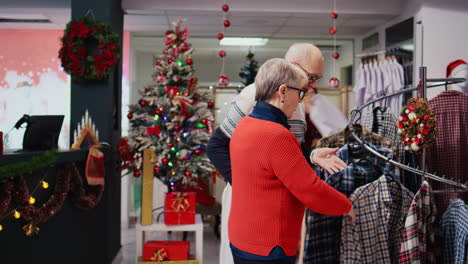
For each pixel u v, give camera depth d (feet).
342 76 23.50
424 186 7.64
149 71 22.82
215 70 23.25
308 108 9.99
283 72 5.90
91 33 12.95
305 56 7.84
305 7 17.07
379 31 20.34
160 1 16.69
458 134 9.22
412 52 16.05
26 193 8.85
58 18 18.94
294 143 5.67
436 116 9.32
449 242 7.89
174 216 13.47
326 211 5.74
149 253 13.17
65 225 11.34
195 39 22.75
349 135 8.39
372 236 7.79
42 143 10.17
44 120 10.43
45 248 10.30
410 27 16.22
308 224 7.81
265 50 23.48
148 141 13.70
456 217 7.70
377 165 8.17
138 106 14.52
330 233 7.92
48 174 10.22
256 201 5.76
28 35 21.93
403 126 7.74
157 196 20.22
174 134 14.07
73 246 11.78
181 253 13.29
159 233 19.94
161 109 13.87
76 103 13.46
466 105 9.30
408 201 7.93
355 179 8.13
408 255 7.57
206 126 14.40
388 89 16.74
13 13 17.88
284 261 5.73
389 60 17.01
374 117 9.08
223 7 15.26
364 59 19.94
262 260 5.68
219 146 7.61
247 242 5.79
